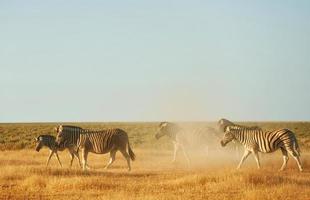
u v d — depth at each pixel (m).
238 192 49.44
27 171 63.44
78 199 46.53
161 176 64.62
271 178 55.16
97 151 74.06
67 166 80.50
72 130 78.56
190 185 53.91
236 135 75.56
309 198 45.50
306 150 120.94
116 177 62.88
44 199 47.22
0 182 56.84
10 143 144.62
